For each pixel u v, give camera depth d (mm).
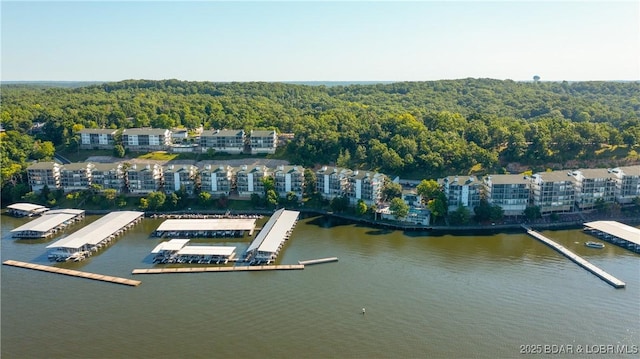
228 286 151375
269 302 140250
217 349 116438
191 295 145125
